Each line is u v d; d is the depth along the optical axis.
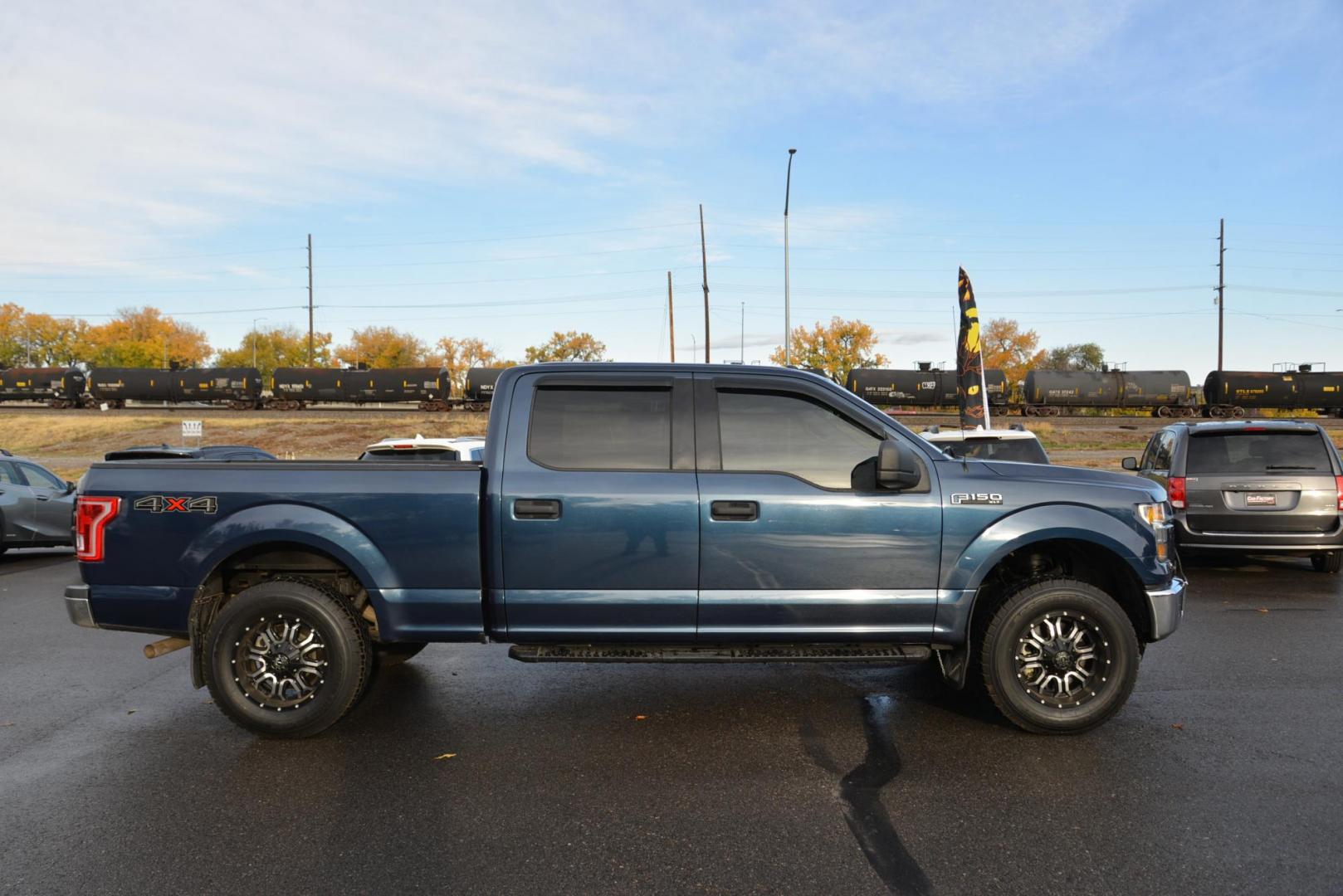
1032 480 4.47
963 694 5.19
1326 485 8.77
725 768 4.04
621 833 3.37
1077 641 4.43
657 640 4.42
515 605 4.36
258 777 3.97
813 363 61.84
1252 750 4.20
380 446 9.33
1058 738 4.39
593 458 4.44
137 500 4.41
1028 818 3.46
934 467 4.46
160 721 4.80
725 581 4.36
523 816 3.52
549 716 4.83
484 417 42.44
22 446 37.16
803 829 3.39
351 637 4.41
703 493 4.35
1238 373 43.44
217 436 36.88
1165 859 3.10
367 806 3.64
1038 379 44.72
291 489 4.38
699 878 3.00
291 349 99.81
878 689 5.31
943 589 4.39
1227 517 8.85
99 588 4.43
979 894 2.87
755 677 5.61
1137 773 3.92
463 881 2.99
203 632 4.52
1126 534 4.41
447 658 6.13
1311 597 8.15
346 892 2.93
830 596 4.38
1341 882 2.94
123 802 3.69
